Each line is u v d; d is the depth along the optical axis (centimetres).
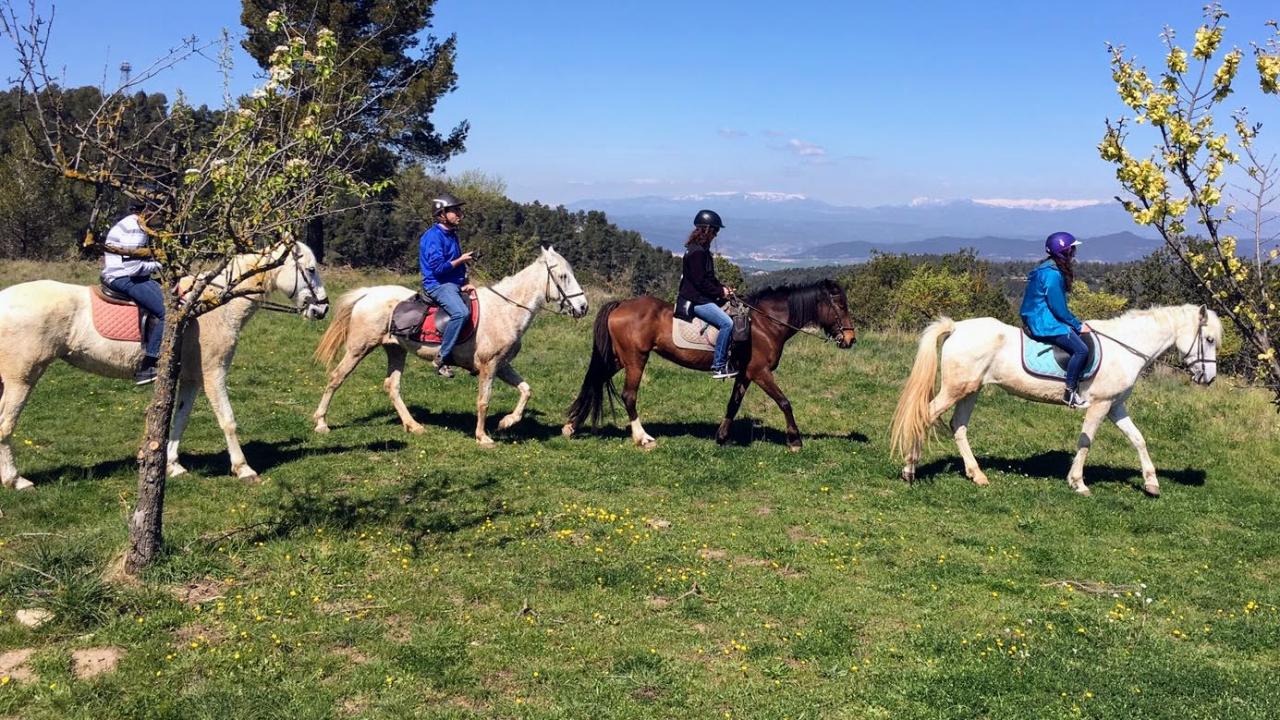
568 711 512
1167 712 535
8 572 624
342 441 1086
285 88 587
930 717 524
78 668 531
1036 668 586
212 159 585
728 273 3584
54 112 575
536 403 1359
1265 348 475
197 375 895
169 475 904
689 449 1143
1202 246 500
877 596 717
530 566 731
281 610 616
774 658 595
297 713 493
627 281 4428
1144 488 1093
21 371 805
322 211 623
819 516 925
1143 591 757
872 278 4666
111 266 830
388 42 2897
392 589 668
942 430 1309
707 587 712
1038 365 1040
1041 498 1030
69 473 889
